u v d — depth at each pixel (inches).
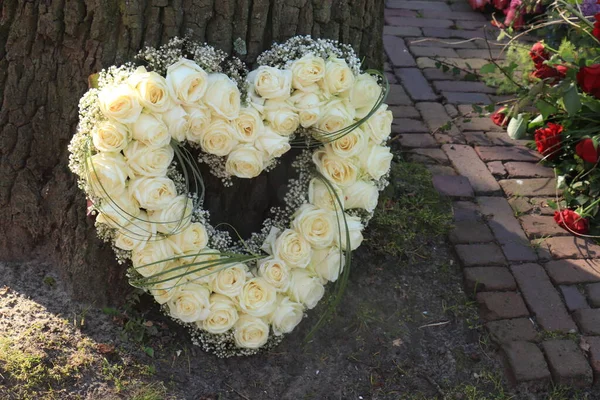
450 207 116.1
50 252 97.0
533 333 97.0
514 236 112.2
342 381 90.4
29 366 83.1
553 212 117.8
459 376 92.6
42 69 87.4
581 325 98.4
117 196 77.4
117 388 83.8
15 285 94.7
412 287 102.7
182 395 85.3
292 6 86.4
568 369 92.2
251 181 92.7
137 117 74.9
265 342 88.2
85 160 76.0
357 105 86.4
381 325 97.0
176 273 82.8
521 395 91.1
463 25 179.6
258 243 90.9
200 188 90.7
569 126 127.3
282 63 85.4
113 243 84.4
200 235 82.8
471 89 151.6
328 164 85.8
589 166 117.3
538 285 103.9
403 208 113.7
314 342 94.3
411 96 147.6
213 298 84.9
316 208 86.8
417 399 89.4
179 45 83.4
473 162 127.5
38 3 84.1
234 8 83.9
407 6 187.5
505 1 180.7
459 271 106.3
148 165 76.7
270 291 85.2
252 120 79.9
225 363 90.7
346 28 92.0
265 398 87.4
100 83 78.0
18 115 90.0
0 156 92.5
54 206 93.4
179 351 90.1
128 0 80.7
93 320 91.1
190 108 77.6
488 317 99.3
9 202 94.9
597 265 108.0
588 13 148.6
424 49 165.9
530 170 126.4
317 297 89.1
